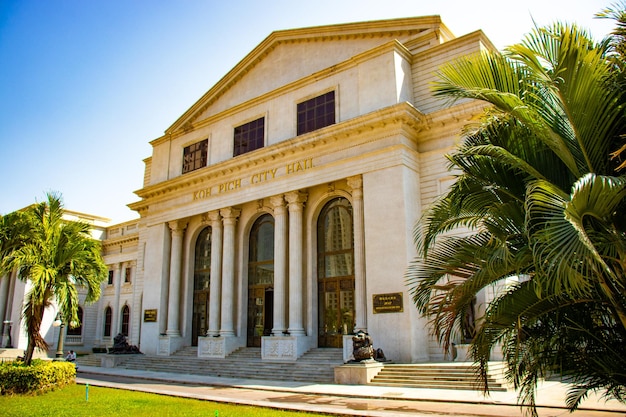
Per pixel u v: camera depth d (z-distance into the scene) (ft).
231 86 126.82
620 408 47.75
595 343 29.96
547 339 30.35
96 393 66.28
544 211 25.08
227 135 120.88
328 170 96.78
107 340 183.93
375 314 84.53
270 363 92.43
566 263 21.91
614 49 29.78
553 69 28.19
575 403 32.01
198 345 110.83
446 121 89.56
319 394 64.90
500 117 33.12
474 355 31.99
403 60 96.32
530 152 31.19
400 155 87.66
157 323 122.01
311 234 101.60
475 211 33.01
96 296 74.08
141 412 49.32
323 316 98.43
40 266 65.57
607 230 25.81
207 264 123.44
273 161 106.22
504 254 28.32
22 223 69.62
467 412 47.70
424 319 84.17
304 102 107.45
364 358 75.25
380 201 88.17
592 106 27.58
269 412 48.67
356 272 91.45
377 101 94.07
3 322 184.14
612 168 28.50
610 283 27.12
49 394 64.49
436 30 98.53
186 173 124.06
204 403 56.18
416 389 65.67
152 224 130.82
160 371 106.42
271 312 109.19
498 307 30.25
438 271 33.17
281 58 118.32
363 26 105.81
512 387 61.31
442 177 88.79
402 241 84.07
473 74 32.12
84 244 72.18
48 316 176.24
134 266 182.29
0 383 62.95
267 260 111.45
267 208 110.32
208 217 120.98
